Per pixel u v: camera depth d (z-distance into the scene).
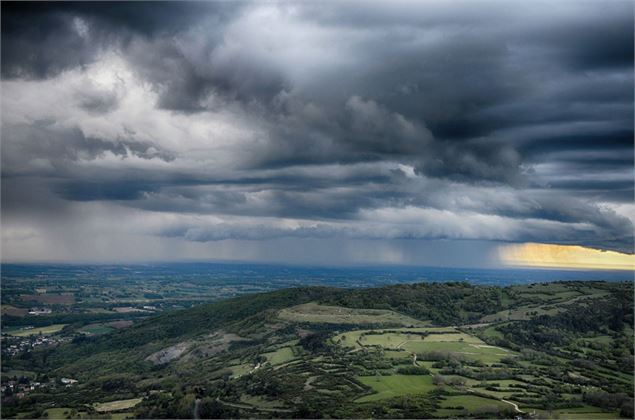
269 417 176.25
